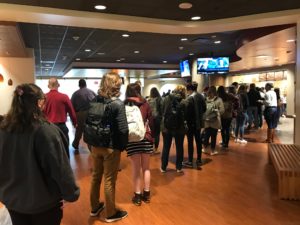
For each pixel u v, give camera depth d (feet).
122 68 45.32
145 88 72.95
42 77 65.16
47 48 30.30
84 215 10.41
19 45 22.11
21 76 28.22
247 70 53.47
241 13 16.40
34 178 5.10
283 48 26.78
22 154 5.10
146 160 11.52
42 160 5.09
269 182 13.82
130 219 10.07
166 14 16.40
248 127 30.96
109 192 9.76
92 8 15.12
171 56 38.40
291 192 11.68
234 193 12.44
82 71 49.11
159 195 12.23
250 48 26.66
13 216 5.40
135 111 10.79
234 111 22.66
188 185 13.44
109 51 33.35
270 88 24.09
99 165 10.11
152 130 11.78
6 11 14.20
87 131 9.61
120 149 9.64
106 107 9.41
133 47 30.96
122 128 9.41
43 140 5.07
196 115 16.33
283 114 48.93
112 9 15.35
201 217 10.19
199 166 16.38
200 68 34.04
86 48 30.96
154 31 19.04
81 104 20.16
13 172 5.13
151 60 42.42
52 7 14.82
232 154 19.75
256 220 9.94
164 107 15.11
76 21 16.31
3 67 27.78
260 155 19.43
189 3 14.60
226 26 17.80
